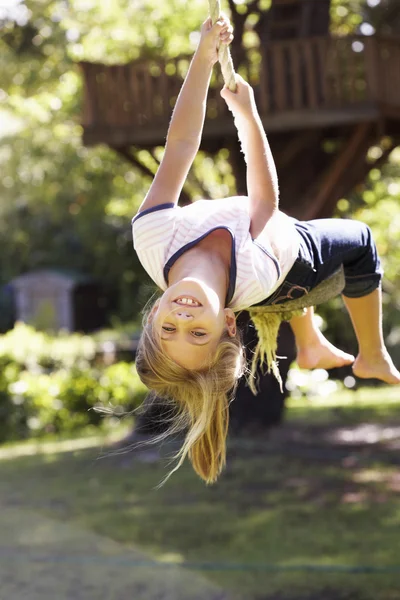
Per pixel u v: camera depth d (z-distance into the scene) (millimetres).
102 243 28594
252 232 2572
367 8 14109
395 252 17234
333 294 2971
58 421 15305
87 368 16047
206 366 2408
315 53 10984
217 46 2703
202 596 6758
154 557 7797
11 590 6992
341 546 7836
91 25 15844
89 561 7727
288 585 6938
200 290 2352
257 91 11742
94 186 17344
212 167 15164
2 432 14805
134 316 28453
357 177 12289
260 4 14008
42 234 30891
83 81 12039
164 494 10141
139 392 16031
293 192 12250
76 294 29359
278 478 10547
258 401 13203
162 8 15180
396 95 10961
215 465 2537
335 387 18172
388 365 3184
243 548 7926
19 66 16625
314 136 11891
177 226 2561
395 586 6785
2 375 15055
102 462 12133
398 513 8789
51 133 17625
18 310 30234
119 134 11914
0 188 20859
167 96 11734
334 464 11133
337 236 2922
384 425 13789
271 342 3029
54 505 9859
